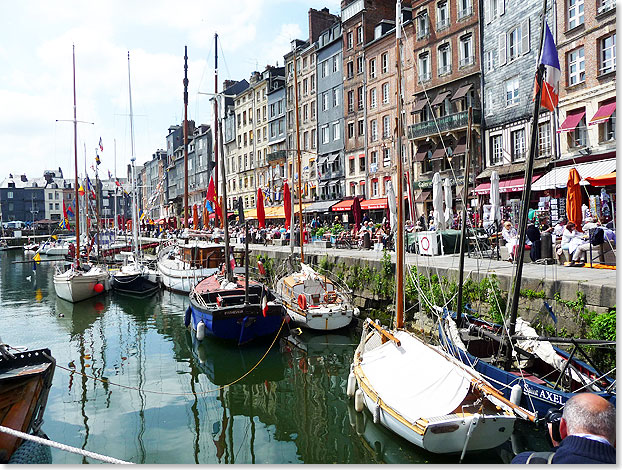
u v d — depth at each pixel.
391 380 8.49
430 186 29.70
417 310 15.05
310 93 45.53
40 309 22.34
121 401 10.66
